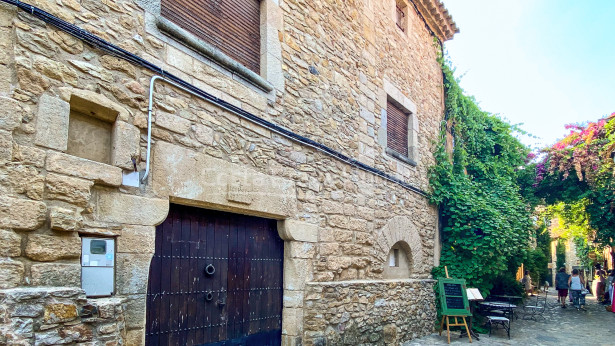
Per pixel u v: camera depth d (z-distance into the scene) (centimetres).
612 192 895
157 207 294
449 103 838
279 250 428
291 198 420
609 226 930
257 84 391
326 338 438
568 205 1116
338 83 516
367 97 577
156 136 301
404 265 646
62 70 250
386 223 582
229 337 364
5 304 196
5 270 208
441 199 727
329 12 516
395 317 568
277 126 406
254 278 396
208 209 359
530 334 698
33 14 239
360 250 520
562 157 954
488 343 617
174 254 326
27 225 220
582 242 1585
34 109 234
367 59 588
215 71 353
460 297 664
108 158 277
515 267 945
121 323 241
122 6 291
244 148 372
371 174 562
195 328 335
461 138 853
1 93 222
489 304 721
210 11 371
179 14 343
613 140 861
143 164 289
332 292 454
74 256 239
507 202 808
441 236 754
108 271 259
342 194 498
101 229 258
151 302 303
